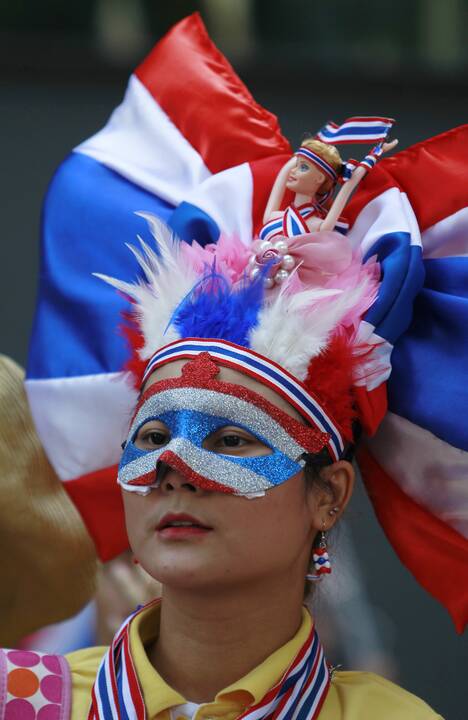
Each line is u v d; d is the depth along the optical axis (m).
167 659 5.71
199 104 7.00
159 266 6.07
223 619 5.55
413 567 6.36
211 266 5.94
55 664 5.91
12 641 8.36
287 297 5.75
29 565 8.11
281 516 5.51
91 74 16.69
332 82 16.55
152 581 8.99
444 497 6.25
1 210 16.38
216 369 5.55
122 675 5.71
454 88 16.59
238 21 16.78
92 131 16.66
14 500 7.87
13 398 8.09
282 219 6.16
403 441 6.24
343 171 6.23
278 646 5.66
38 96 16.66
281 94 16.56
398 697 5.87
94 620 9.99
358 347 5.86
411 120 16.59
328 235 5.99
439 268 6.37
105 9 17.00
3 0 16.78
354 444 6.12
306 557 5.86
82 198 7.00
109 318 6.67
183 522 5.44
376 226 6.29
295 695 5.59
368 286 5.96
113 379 6.60
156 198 6.93
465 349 6.15
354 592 10.25
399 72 16.53
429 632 14.05
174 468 5.36
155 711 5.50
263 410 5.52
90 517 6.77
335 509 5.86
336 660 10.02
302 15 16.73
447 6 16.69
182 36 7.27
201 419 5.46
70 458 6.74
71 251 6.93
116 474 6.69
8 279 16.19
